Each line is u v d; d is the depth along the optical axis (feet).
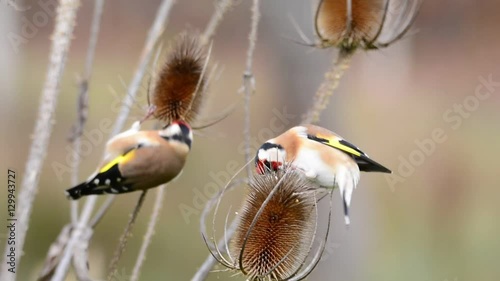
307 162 25.52
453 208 62.08
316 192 21.52
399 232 58.65
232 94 58.08
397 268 54.95
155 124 23.11
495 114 72.79
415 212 60.44
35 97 48.24
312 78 46.19
